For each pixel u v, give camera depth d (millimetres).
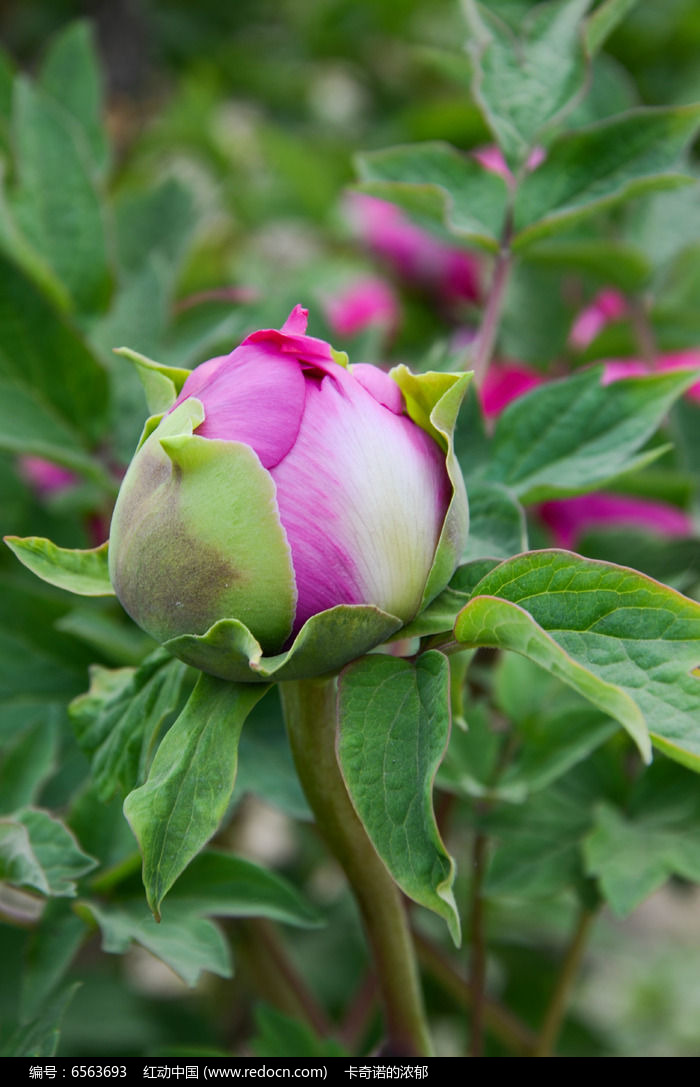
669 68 926
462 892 751
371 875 500
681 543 587
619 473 530
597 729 558
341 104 1253
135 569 474
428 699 467
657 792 560
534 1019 863
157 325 611
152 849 467
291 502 469
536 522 618
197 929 521
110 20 1241
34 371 583
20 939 696
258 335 479
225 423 470
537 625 455
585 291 734
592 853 546
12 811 546
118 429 596
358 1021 652
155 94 1295
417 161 577
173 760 472
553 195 564
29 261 593
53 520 654
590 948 896
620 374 667
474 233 564
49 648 574
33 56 1327
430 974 755
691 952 1117
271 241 1081
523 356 709
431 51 806
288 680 475
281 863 916
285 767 555
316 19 1195
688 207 693
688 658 462
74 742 572
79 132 729
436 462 480
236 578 466
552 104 564
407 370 479
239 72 1215
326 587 470
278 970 632
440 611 479
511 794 553
